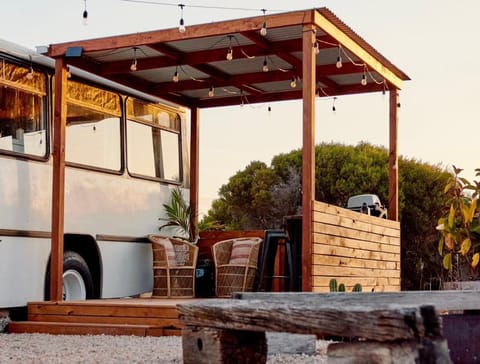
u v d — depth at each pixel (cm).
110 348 637
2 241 793
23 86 838
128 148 1005
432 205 1678
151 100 1067
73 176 902
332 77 1064
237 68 1031
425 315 253
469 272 1013
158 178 1056
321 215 805
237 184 1936
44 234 854
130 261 989
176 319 769
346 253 877
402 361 259
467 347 438
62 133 859
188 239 1093
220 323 332
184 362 354
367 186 1759
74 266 905
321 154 1825
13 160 814
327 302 412
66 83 878
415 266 1677
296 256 887
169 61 945
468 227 600
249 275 1011
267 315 305
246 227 1917
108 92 980
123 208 981
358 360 273
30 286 830
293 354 550
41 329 799
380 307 265
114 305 794
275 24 810
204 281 1056
